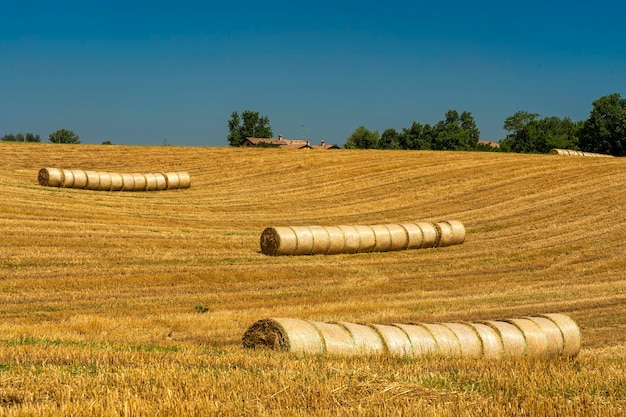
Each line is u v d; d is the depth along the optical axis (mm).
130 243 31328
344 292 25828
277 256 31719
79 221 35312
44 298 22609
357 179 56594
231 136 143625
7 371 10859
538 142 133625
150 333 18281
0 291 23000
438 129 136500
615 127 105812
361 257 32844
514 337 15492
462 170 57906
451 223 36688
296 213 45812
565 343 16000
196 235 35125
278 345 14430
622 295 25328
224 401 9586
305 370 11359
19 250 27984
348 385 10508
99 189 48812
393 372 11711
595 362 13578
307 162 63375
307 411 9359
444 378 11352
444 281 28406
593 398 10195
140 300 22984
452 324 15641
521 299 24812
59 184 47125
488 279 29125
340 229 33375
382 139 141750
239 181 56781
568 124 149375
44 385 10094
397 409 9312
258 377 10859
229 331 18969
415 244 35250
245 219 42531
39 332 17297
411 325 15344
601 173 53562
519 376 11570
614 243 35875
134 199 46438
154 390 9852
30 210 36594
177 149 69938
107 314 20719
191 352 13094
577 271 30812
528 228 40562
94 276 25438
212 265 28703
